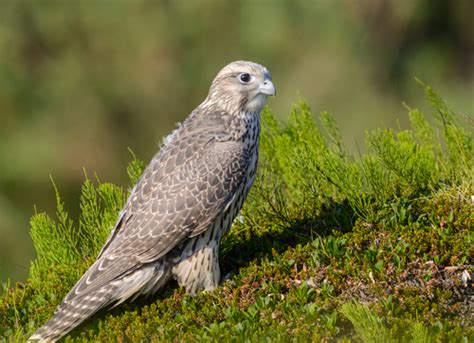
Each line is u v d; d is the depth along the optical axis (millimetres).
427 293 9922
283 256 10797
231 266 11172
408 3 25000
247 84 11195
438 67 25172
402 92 24984
